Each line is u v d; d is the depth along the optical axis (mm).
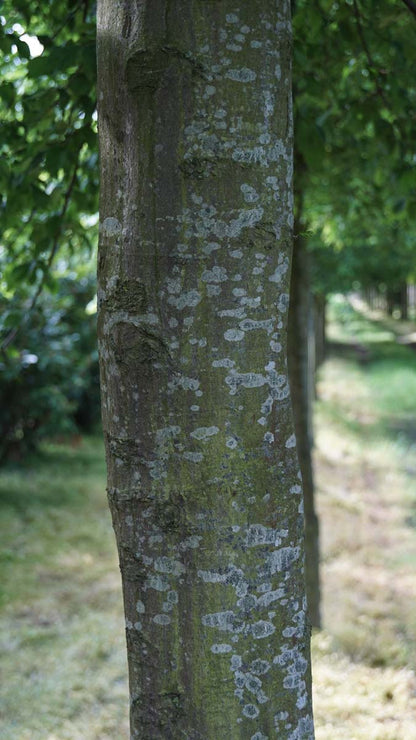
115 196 1344
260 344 1355
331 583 5637
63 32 2848
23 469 9227
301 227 4422
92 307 4160
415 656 4383
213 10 1262
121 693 3947
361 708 3668
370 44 3127
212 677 1377
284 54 1354
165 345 1320
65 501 7949
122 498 1400
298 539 1441
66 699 3867
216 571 1356
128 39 1271
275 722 1417
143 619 1418
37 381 8398
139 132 1291
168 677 1407
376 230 6258
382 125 3270
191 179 1281
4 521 7070
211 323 1316
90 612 5055
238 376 1339
